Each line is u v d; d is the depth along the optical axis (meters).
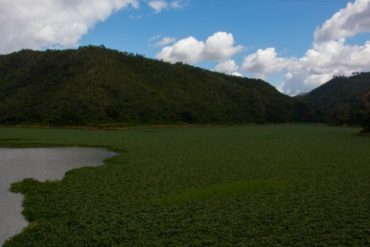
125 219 19.89
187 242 16.89
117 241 17.00
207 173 32.81
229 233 17.94
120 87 138.62
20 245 16.61
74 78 139.75
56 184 28.53
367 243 16.80
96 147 56.00
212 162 39.16
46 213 21.27
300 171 33.88
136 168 35.44
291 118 193.88
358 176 31.45
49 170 36.34
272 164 37.88
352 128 124.94
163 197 24.42
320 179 30.19
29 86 142.75
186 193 25.05
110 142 62.28
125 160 40.75
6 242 17.05
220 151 49.16
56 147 55.91
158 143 60.75
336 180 29.75
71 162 41.53
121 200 23.75
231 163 38.50
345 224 19.09
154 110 134.75
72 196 24.88
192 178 30.59
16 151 51.06
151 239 17.23
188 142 62.91
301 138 74.38
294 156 44.19
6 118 123.00
